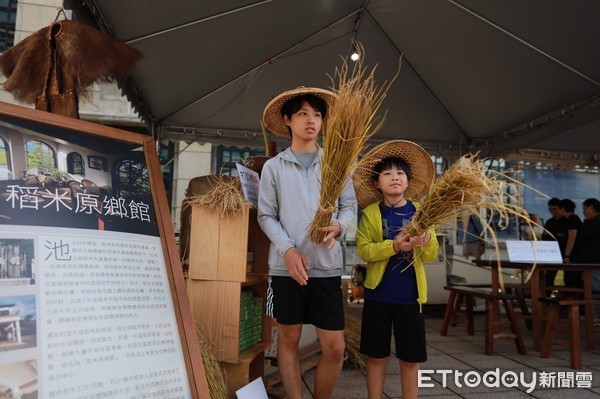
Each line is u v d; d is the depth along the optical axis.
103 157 1.28
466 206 1.37
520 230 6.65
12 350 0.92
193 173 8.70
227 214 1.88
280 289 1.67
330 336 1.62
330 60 4.31
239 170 1.89
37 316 0.97
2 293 0.95
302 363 2.60
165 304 1.21
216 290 1.88
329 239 1.47
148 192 1.34
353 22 3.83
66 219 1.12
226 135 5.50
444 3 3.29
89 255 1.11
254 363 2.14
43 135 1.17
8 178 1.08
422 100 4.88
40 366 0.94
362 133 1.37
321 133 1.85
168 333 1.17
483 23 3.37
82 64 1.66
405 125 5.41
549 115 4.48
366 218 1.93
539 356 3.22
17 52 1.69
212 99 4.71
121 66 1.77
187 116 5.07
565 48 3.38
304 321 1.70
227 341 1.83
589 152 6.08
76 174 1.21
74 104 1.66
